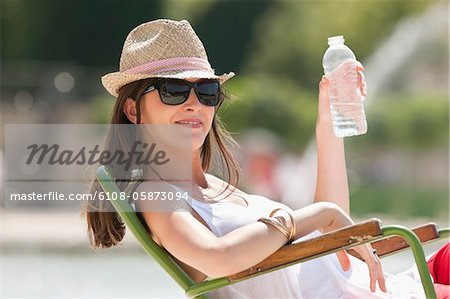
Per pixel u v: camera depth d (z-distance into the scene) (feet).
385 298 36.83
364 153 170.50
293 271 37.14
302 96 218.79
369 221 32.81
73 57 268.82
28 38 267.39
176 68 36.65
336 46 40.45
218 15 266.36
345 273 37.65
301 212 34.83
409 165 170.81
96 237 37.76
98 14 269.03
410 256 104.37
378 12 242.78
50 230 125.90
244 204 38.63
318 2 252.83
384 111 173.68
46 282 94.17
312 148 164.55
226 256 33.09
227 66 265.34
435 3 207.10
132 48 37.17
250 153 160.97
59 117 191.83
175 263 34.27
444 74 189.98
